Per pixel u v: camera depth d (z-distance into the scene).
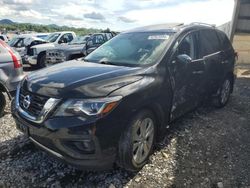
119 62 3.82
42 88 3.08
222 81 5.47
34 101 3.10
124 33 4.70
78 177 3.24
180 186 3.10
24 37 14.30
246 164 3.57
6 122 4.84
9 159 3.62
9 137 4.25
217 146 4.02
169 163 3.53
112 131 2.88
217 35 5.36
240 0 11.87
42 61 12.72
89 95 2.86
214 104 5.67
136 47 4.07
